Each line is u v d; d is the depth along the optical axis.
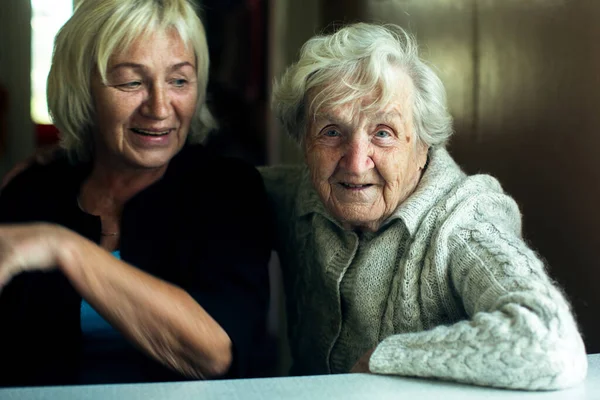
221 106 2.80
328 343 1.40
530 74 1.64
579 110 1.50
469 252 1.11
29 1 2.51
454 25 1.92
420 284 1.19
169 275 1.37
